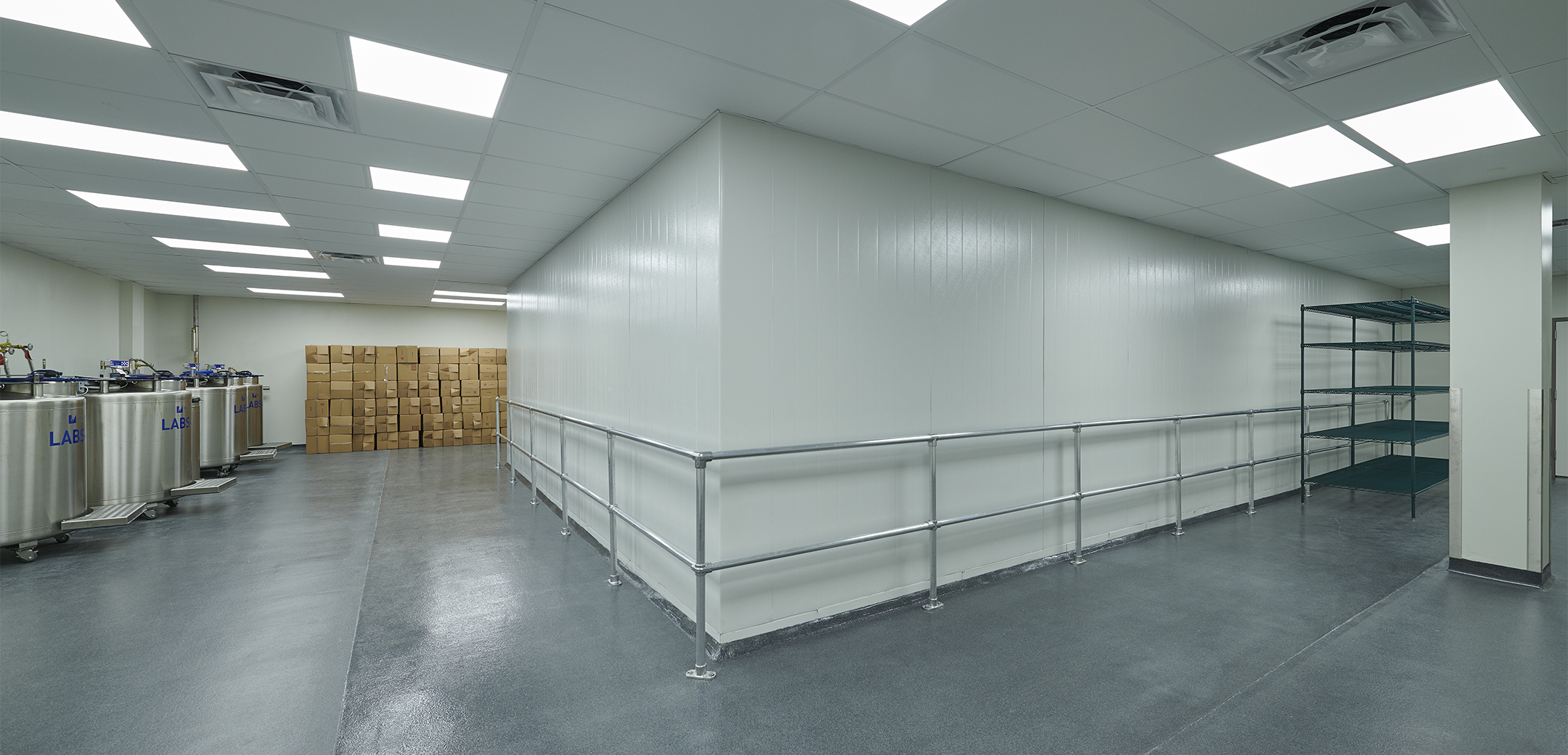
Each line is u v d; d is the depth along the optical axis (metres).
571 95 2.36
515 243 5.13
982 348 3.32
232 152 2.96
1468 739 1.83
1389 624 2.67
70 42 1.96
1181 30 1.91
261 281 7.14
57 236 4.77
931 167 3.13
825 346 2.76
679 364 2.83
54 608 2.85
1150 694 2.09
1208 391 4.71
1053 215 3.67
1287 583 3.19
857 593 2.83
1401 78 2.20
